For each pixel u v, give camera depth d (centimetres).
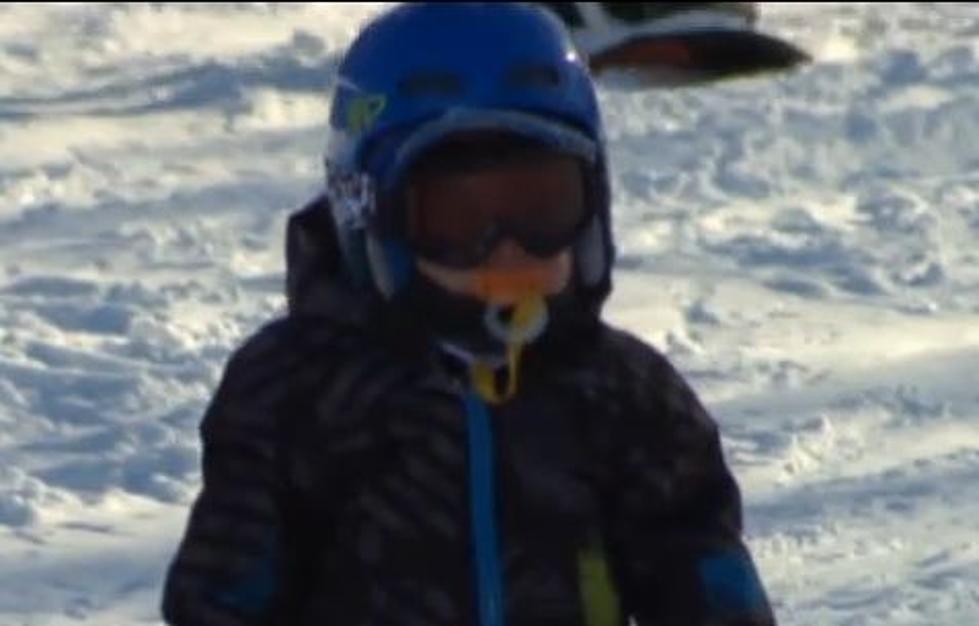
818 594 1419
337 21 3425
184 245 2280
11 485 1608
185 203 2411
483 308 781
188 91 2892
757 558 1480
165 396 1814
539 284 777
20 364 1855
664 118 2709
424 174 770
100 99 2862
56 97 2875
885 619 1379
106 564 1477
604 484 793
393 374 783
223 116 2783
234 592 781
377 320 784
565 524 786
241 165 2575
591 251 792
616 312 2048
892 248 2256
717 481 807
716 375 1867
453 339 783
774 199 2433
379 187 773
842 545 1504
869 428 1745
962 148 2592
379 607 780
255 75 2950
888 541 1510
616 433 793
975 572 1452
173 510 1587
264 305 2081
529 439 785
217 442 789
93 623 1391
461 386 782
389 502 780
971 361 1903
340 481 783
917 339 1994
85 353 1906
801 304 2095
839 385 1838
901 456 1684
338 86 795
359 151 779
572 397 790
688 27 2903
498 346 785
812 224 2333
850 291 2142
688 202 2416
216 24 3381
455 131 765
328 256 800
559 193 776
